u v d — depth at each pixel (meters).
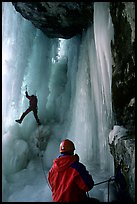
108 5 4.42
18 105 7.45
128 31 3.68
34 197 4.59
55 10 5.48
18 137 6.95
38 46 7.81
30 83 7.86
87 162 5.93
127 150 3.44
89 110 6.30
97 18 4.73
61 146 3.05
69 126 7.25
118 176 3.62
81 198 2.92
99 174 4.99
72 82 7.51
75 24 6.07
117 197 3.79
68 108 7.84
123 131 3.81
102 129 5.29
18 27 7.23
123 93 3.95
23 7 5.68
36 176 5.84
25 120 7.46
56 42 8.19
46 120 7.95
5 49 7.22
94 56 5.77
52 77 8.63
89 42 6.02
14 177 5.83
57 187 2.94
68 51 8.02
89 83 6.37
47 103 8.35
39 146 7.20
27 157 6.77
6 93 7.21
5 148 6.35
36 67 7.92
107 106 4.79
